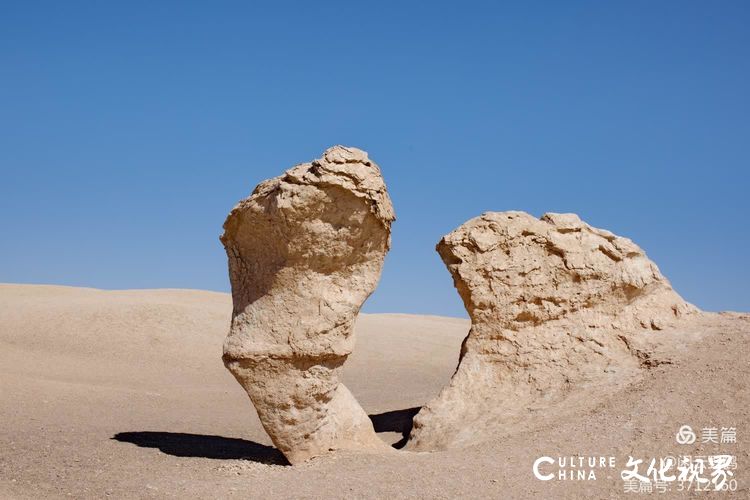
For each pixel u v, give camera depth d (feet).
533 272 39.14
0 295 125.90
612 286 39.04
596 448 28.86
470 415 36.73
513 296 39.01
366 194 30.01
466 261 39.47
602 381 35.94
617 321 38.73
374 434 34.19
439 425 36.55
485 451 29.99
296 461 31.37
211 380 81.15
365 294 32.24
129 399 59.21
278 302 31.22
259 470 30.73
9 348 84.48
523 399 36.78
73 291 138.00
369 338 116.78
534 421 34.24
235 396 67.10
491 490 25.66
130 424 47.32
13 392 55.31
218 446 38.63
